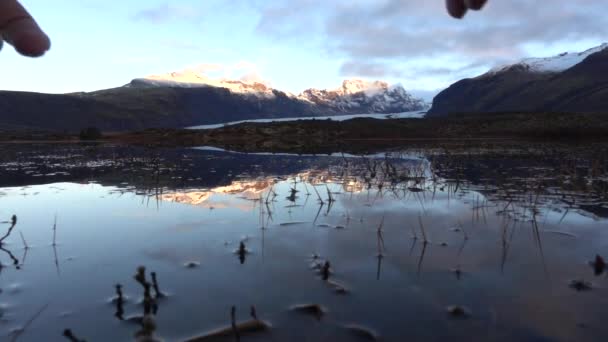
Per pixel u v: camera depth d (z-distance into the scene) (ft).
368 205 25.79
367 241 17.70
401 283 12.85
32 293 12.30
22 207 25.95
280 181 37.58
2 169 48.78
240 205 26.11
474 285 12.63
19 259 15.56
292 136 111.65
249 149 85.20
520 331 9.78
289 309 11.02
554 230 18.98
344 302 11.46
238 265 14.70
